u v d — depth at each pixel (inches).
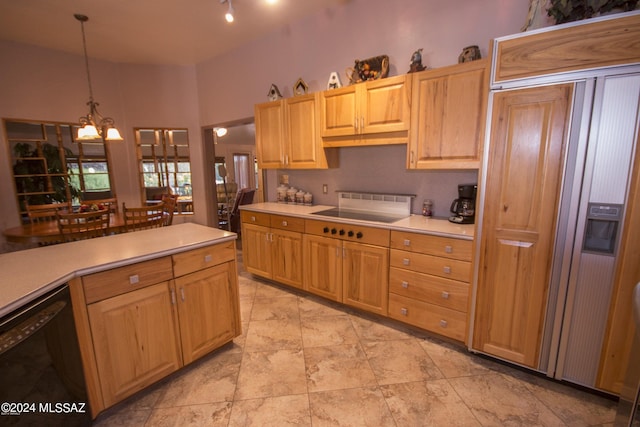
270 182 150.0
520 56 64.4
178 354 71.2
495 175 70.0
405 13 99.8
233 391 69.7
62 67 157.9
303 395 68.4
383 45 105.7
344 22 113.7
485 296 75.4
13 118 146.3
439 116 84.7
